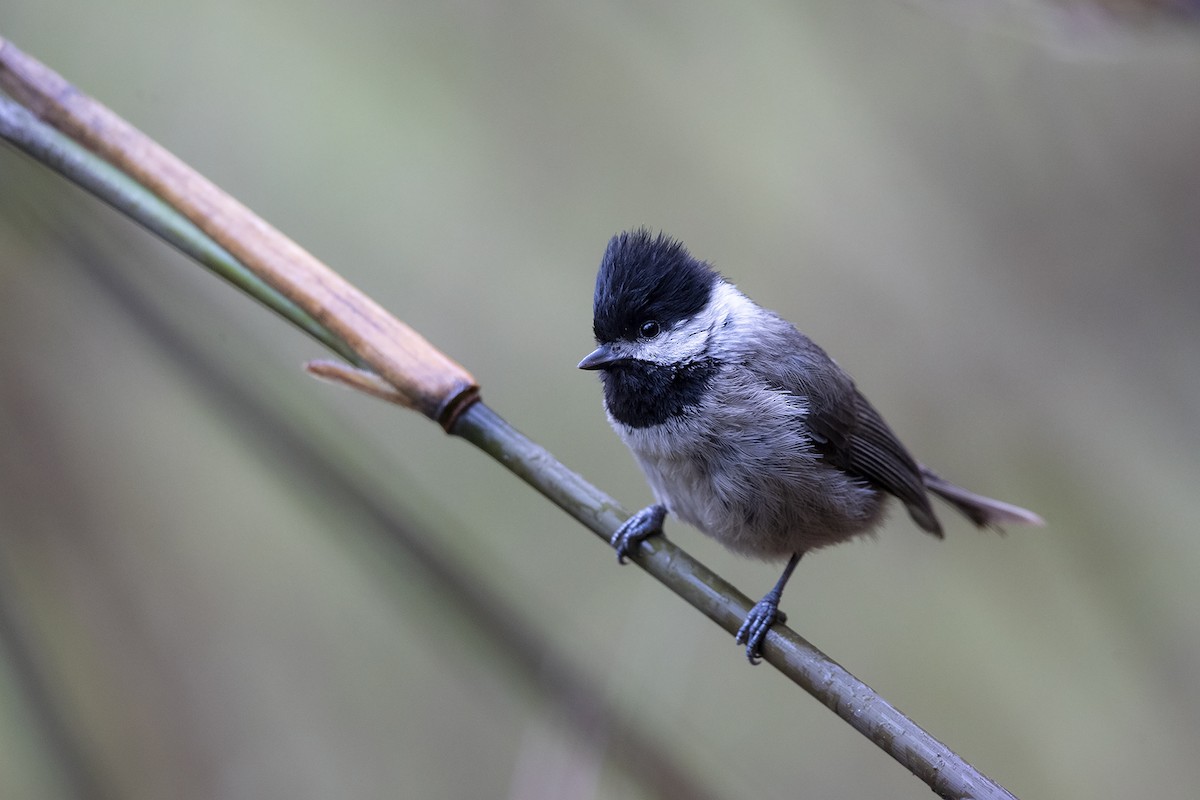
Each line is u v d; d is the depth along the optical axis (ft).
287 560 31.40
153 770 27.63
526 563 33.09
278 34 35.68
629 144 36.27
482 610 21.24
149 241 25.48
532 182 36.01
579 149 36.22
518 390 34.30
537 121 36.29
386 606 29.07
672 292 22.35
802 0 36.37
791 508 22.90
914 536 35.58
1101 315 35.70
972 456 34.94
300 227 34.58
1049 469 34.47
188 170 18.25
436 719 30.66
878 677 33.37
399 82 35.99
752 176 36.52
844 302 35.81
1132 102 35.60
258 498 31.48
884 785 31.78
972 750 32.37
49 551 27.86
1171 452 34.58
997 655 33.55
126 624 28.30
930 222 36.14
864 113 36.37
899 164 36.35
